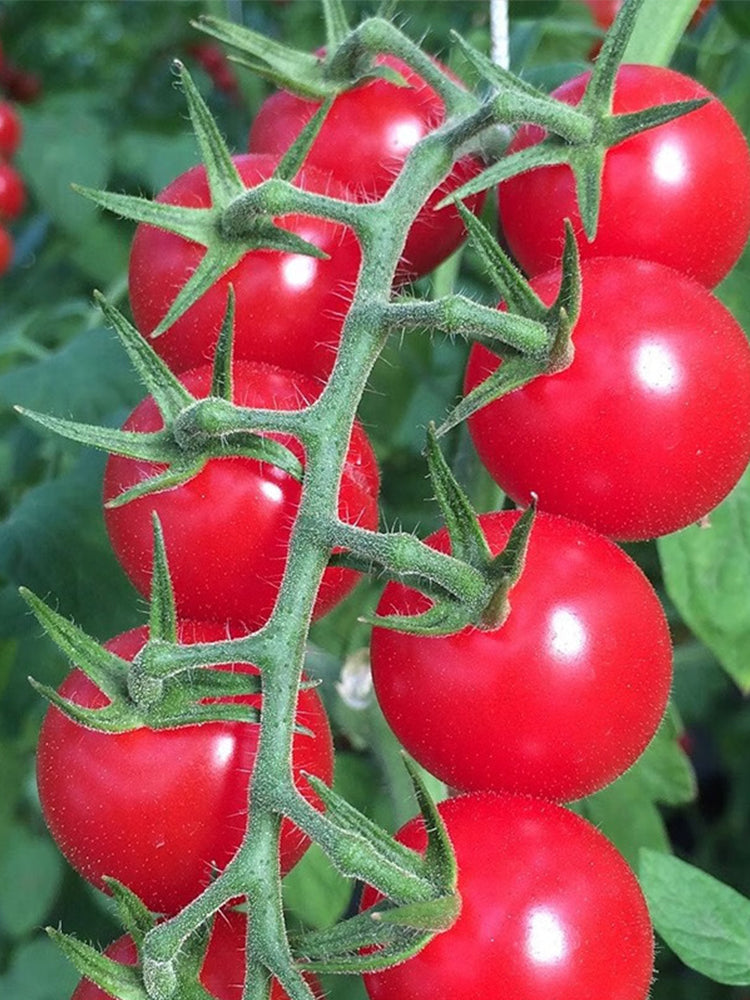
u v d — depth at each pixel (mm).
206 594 138
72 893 297
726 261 156
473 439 147
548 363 133
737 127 155
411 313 126
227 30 159
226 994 126
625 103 148
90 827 128
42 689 117
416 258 166
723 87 233
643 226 148
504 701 129
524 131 150
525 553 126
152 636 118
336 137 161
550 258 152
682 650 287
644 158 147
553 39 267
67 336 302
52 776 130
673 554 198
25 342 279
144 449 129
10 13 412
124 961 124
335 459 123
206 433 124
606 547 137
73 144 364
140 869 128
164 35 437
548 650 128
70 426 126
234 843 128
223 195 140
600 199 145
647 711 134
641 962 126
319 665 191
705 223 150
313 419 124
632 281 140
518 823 127
